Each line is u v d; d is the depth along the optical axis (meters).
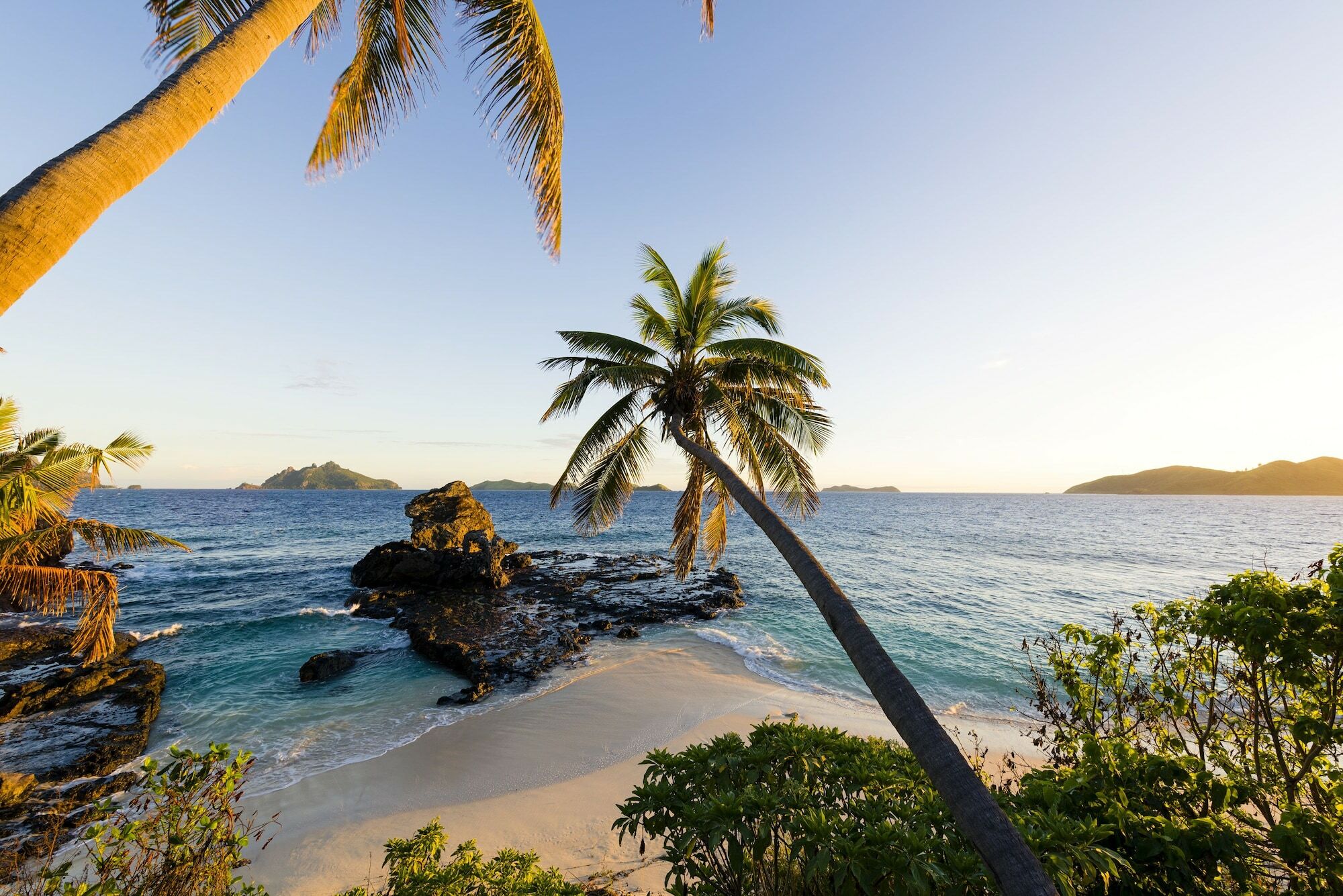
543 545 47.69
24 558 12.63
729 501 13.18
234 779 4.31
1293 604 3.73
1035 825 3.24
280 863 7.30
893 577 30.17
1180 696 4.82
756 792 3.62
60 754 10.90
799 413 10.90
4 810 8.95
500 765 10.38
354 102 5.77
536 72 4.99
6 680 14.84
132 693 13.73
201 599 25.41
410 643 19.11
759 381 10.58
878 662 3.66
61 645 17.64
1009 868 2.56
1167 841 3.03
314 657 15.77
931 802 3.57
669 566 33.69
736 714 12.50
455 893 4.05
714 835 3.27
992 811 2.76
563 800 8.86
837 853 3.06
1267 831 3.37
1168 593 25.98
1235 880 3.24
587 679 15.44
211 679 15.56
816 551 41.19
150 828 4.01
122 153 2.48
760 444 10.80
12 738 11.55
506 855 4.77
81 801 9.35
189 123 2.77
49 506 12.68
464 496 37.66
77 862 7.67
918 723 3.23
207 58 2.91
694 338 11.12
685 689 14.39
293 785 9.67
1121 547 44.91
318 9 5.75
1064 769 4.46
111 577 14.20
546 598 25.77
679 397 10.68
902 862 2.88
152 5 4.81
